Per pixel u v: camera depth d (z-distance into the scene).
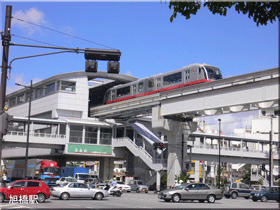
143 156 58.84
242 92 39.97
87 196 29.11
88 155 64.12
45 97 70.06
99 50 15.09
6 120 13.23
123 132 72.50
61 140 62.16
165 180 56.34
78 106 67.25
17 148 79.25
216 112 45.31
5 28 13.66
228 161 68.62
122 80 72.00
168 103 51.09
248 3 10.49
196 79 46.28
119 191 37.06
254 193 35.75
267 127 88.19
